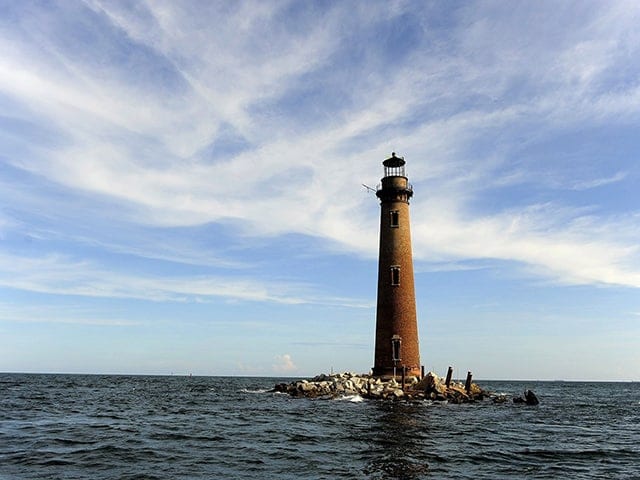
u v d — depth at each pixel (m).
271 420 43.09
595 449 31.98
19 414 46.47
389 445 31.05
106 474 22.89
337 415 46.81
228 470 24.12
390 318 63.06
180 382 170.12
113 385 128.38
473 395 67.25
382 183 66.50
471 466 26.11
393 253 64.19
